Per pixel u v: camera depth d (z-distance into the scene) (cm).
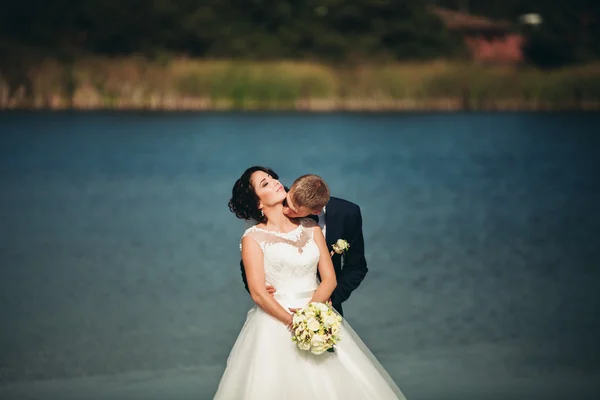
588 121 4441
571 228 1925
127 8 6084
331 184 2561
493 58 6531
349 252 748
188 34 6122
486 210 2150
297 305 693
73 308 1302
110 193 2380
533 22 7038
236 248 1698
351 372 689
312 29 6203
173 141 3525
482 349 1110
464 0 7969
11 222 1980
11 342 1142
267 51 6112
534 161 3108
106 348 1120
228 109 4906
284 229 706
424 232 1867
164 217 2027
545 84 5109
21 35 6038
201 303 1322
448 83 5088
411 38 6334
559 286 1429
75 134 3700
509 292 1387
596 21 6919
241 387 676
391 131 4006
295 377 668
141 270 1528
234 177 2667
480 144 3578
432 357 1080
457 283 1442
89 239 1795
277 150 3312
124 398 948
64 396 955
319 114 4781
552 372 1031
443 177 2728
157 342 1141
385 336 1161
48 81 4753
